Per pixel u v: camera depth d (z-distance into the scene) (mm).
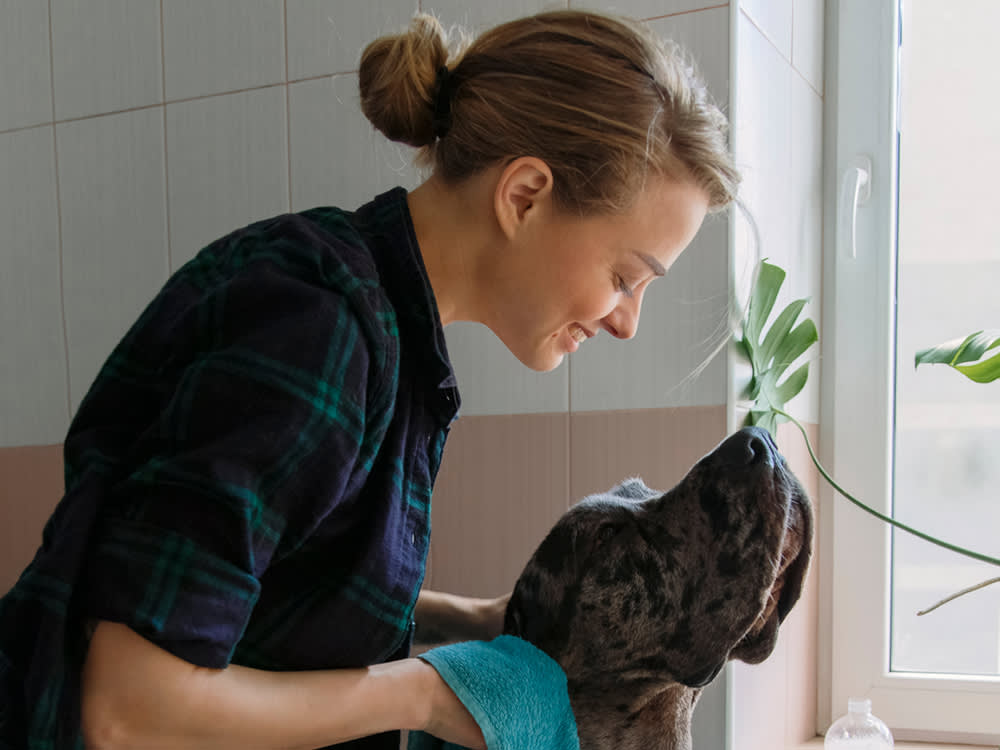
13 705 627
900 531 1628
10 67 1858
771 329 1381
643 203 794
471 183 821
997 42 1589
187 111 1703
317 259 713
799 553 1028
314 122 1602
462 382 1488
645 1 1373
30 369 1848
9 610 618
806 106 1616
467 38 926
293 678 712
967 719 1549
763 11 1427
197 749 639
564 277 812
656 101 793
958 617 1592
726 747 1264
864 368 1644
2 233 1874
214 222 1687
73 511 637
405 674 795
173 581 600
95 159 1785
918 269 1635
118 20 1757
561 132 775
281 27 1624
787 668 1499
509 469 1450
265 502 641
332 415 667
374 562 761
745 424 1363
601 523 1000
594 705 997
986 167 1595
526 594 1009
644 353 1368
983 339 1203
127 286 1763
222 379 647
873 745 1236
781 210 1498
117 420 725
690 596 968
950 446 1604
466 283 852
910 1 1643
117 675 591
